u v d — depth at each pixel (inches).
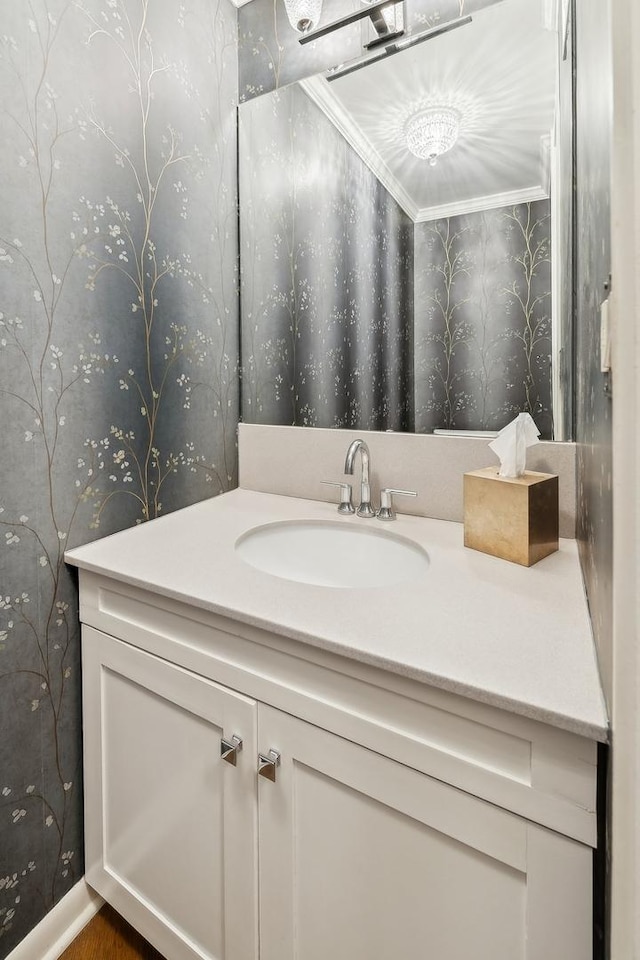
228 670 31.7
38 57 35.9
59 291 38.6
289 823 29.7
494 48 43.3
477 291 45.2
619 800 15.6
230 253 57.3
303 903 29.8
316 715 28.1
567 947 21.4
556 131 41.3
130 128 43.7
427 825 24.9
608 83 16.5
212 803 33.8
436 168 46.4
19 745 38.3
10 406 35.9
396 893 26.3
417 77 46.6
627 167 13.8
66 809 42.2
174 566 37.2
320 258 53.2
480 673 23.0
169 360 49.4
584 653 24.6
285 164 55.0
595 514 23.3
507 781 22.5
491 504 37.7
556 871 21.5
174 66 48.4
